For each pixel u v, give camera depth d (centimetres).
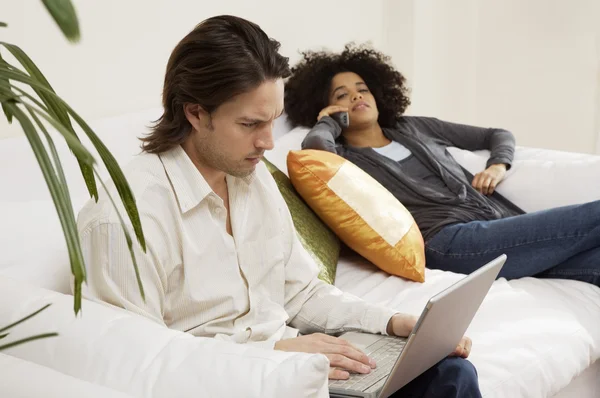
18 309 114
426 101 348
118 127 187
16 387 91
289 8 280
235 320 144
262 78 132
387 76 262
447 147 262
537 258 209
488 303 188
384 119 260
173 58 137
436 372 140
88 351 105
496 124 370
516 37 359
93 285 127
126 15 219
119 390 99
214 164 139
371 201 202
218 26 133
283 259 156
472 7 362
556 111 358
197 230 139
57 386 92
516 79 364
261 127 136
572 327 181
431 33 341
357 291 195
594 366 191
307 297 160
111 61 216
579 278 209
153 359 103
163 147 139
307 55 275
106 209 128
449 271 218
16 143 161
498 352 167
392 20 331
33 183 157
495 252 213
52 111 77
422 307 185
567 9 346
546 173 240
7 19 187
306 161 204
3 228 142
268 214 153
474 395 138
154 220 132
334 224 203
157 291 131
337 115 248
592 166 235
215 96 132
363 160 238
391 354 142
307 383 95
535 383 164
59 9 58
